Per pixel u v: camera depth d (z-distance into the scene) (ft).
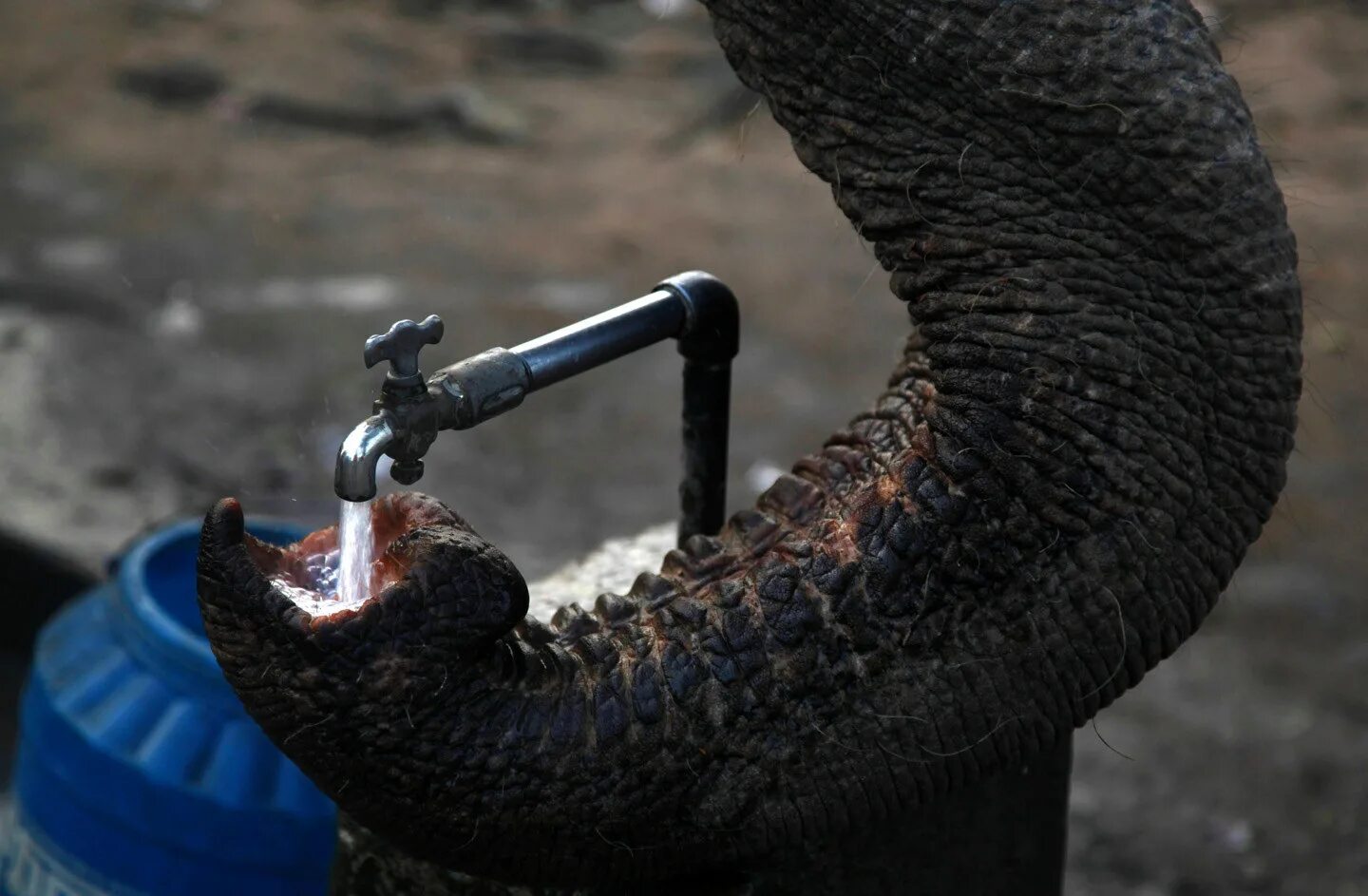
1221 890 17.46
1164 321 6.11
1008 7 5.97
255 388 28.94
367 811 5.96
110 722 10.57
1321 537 25.89
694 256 39.75
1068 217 6.13
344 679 5.60
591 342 7.23
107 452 24.81
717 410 8.38
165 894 10.43
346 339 32.24
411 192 44.29
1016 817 8.25
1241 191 6.05
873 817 6.31
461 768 5.85
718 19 6.63
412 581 5.66
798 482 6.68
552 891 7.23
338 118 50.93
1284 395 6.26
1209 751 19.90
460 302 35.27
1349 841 18.21
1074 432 6.06
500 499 26.32
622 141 51.96
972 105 6.13
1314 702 21.15
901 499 6.19
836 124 6.43
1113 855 17.90
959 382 6.20
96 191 41.86
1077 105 5.95
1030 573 6.12
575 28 66.90
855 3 6.16
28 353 28.48
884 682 6.13
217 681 10.57
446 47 61.46
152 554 11.90
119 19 60.03
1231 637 22.81
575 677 6.16
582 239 40.75
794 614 6.14
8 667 20.70
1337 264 38.37
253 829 10.26
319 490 24.67
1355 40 58.70
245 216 40.73
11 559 20.68
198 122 50.01
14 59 54.49
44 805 10.89
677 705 6.12
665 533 9.96
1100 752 19.85
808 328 35.22
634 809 6.12
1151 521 6.13
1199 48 6.07
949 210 6.27
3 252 36.06
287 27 61.11
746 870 7.19
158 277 35.09
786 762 6.16
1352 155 47.01
